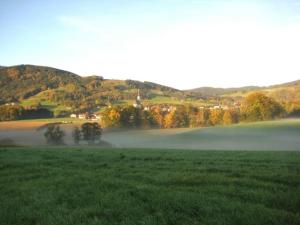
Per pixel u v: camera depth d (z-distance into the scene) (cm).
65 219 756
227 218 713
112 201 877
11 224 762
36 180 1219
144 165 1509
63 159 1789
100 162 1656
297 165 1454
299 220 692
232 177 1163
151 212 791
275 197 861
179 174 1230
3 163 1644
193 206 803
